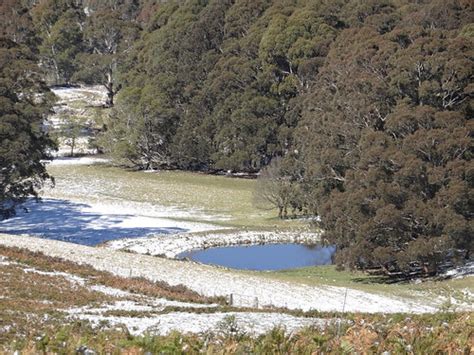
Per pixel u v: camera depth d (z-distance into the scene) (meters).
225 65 109.62
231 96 106.38
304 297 41.38
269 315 29.02
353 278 52.91
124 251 52.84
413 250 49.22
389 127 55.12
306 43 100.75
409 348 12.45
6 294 32.50
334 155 60.41
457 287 45.81
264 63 104.69
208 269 48.16
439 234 50.38
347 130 61.16
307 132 71.56
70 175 108.06
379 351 12.30
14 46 83.44
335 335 13.92
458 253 52.03
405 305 40.31
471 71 56.69
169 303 35.00
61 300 32.84
